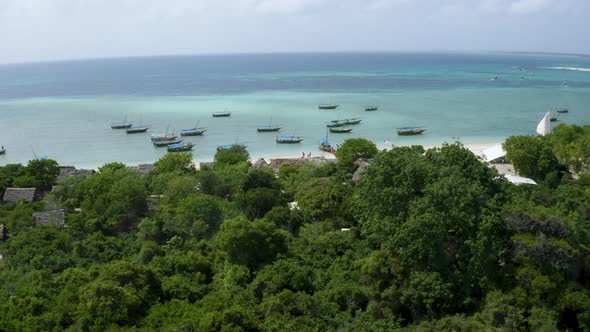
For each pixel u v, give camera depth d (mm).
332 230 46375
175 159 73438
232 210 51000
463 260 32594
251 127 136625
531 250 31062
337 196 51125
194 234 46188
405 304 33000
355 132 128000
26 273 38188
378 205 36656
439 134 123688
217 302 32594
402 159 38125
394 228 34156
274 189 58219
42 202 58594
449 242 34094
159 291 35312
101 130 134000
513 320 28250
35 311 31531
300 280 35094
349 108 168000
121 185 53688
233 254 39062
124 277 34344
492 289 31156
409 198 35562
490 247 31578
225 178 61719
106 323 30078
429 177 35625
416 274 32094
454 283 31844
